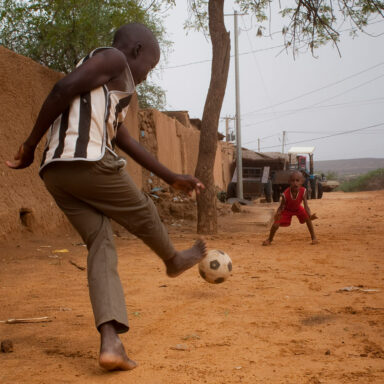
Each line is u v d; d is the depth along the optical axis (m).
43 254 7.27
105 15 12.48
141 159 2.98
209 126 10.66
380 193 35.16
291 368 2.71
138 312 4.04
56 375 2.64
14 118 8.43
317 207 20.14
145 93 23.41
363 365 2.73
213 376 2.60
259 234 10.77
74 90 2.53
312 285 5.08
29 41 13.22
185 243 9.02
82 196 2.65
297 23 11.77
